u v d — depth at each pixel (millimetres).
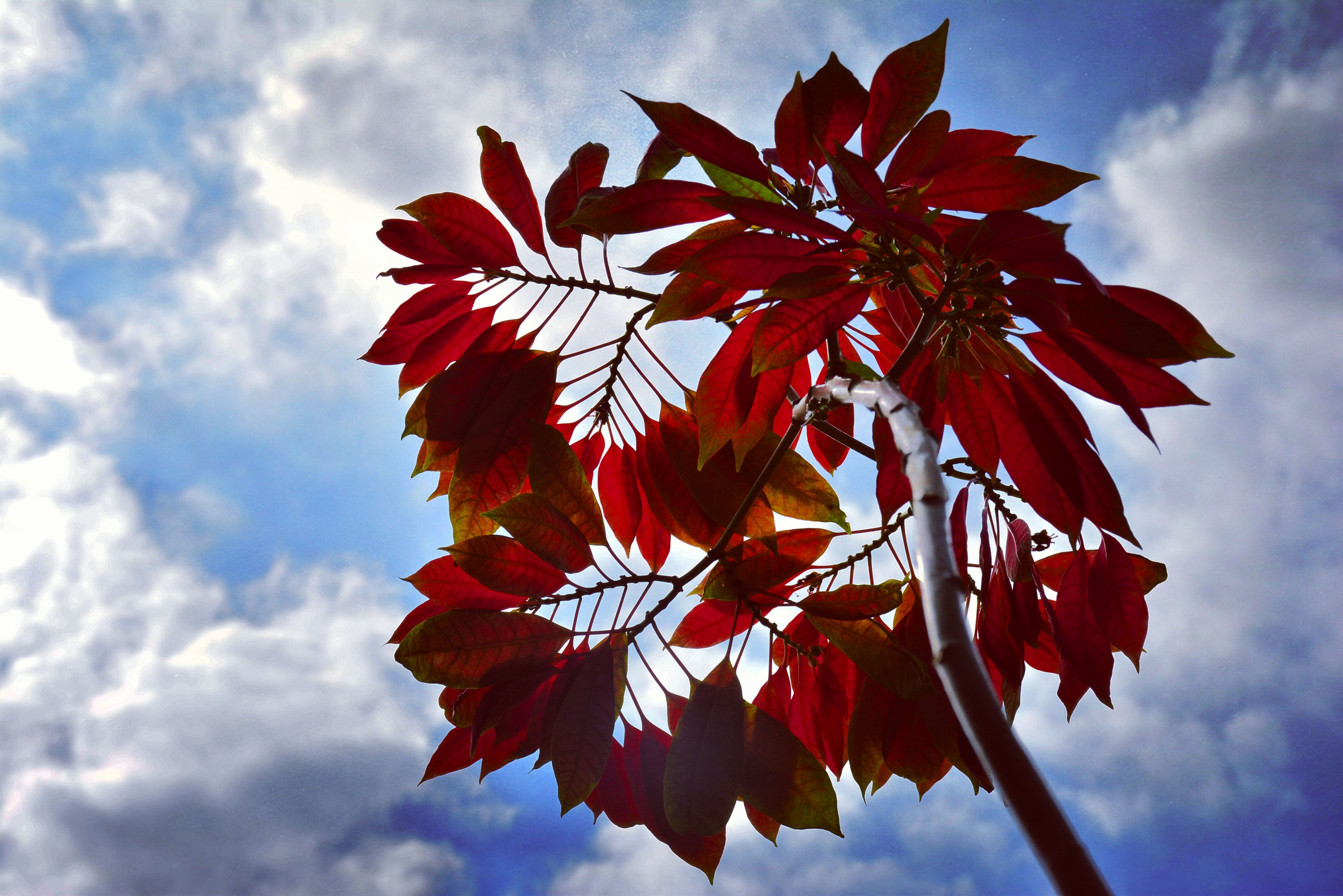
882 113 1055
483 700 1050
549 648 1065
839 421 1251
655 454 1161
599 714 1039
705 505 1127
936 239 896
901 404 779
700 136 1035
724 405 1064
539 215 1156
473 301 1187
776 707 1194
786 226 952
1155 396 1030
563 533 1066
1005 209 1031
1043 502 1064
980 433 1084
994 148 1070
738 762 1042
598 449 1212
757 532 1137
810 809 1047
